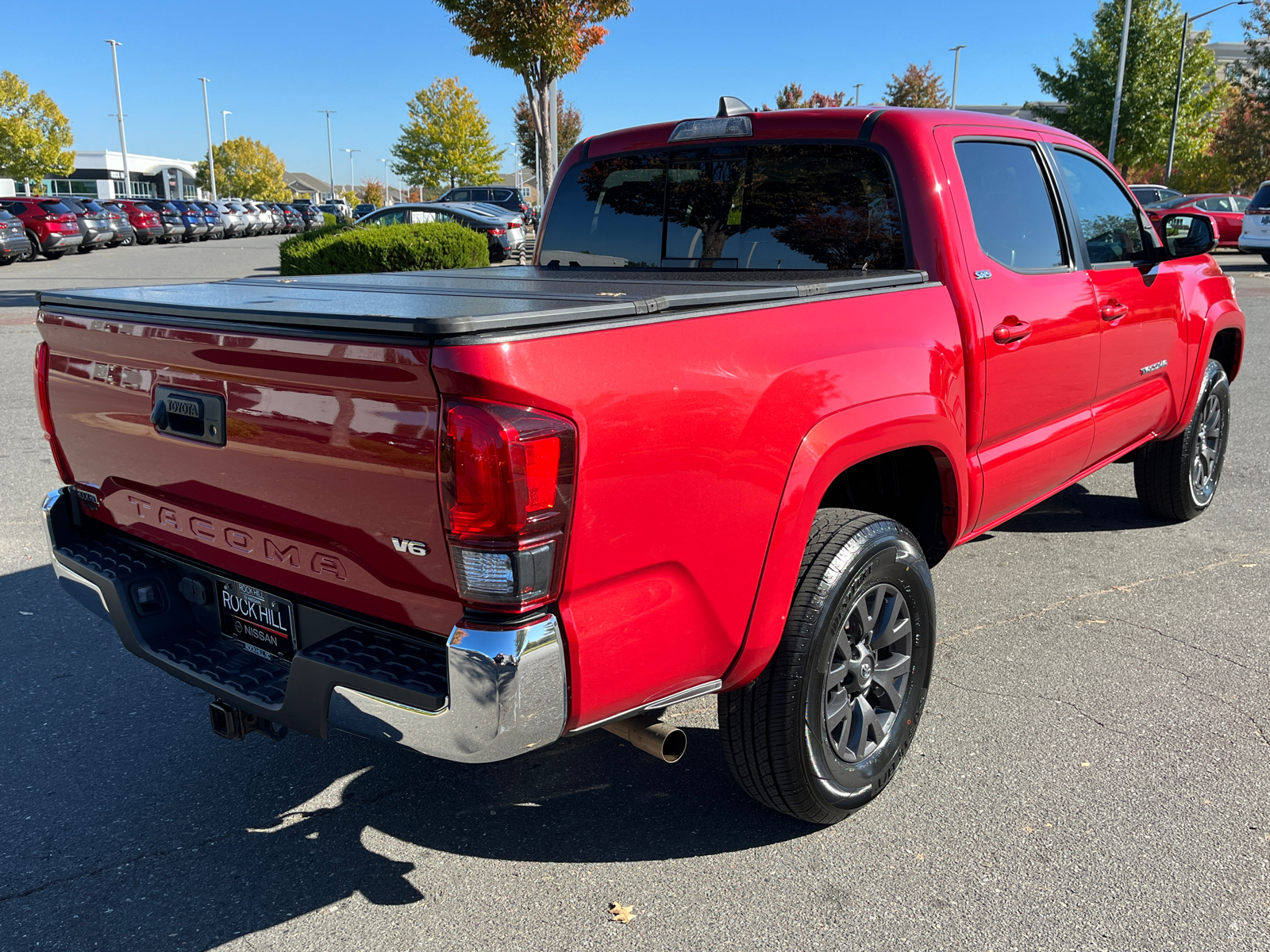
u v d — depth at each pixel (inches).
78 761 123.5
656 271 149.6
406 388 73.4
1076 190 157.1
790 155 135.3
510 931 93.7
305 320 77.0
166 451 96.0
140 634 103.0
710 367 85.7
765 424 90.4
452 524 73.0
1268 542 200.4
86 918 95.3
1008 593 175.3
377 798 116.4
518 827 110.3
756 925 94.0
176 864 103.7
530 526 72.7
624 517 79.5
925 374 111.0
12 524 208.7
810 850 105.4
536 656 74.8
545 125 682.2
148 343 92.2
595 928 93.9
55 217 1097.4
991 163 135.9
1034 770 119.8
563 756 126.0
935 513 126.6
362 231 586.9
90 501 111.8
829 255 133.5
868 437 102.0
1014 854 104.1
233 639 101.3
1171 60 1419.8
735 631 91.8
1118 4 1428.4
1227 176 1419.8
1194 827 108.0
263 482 87.2
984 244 130.3
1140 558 192.1
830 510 105.4
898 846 105.7
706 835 108.6
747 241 142.3
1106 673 144.5
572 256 164.1
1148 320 169.0
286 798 116.3
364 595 84.5
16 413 314.7
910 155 124.0
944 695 138.1
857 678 106.7
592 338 77.0
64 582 110.5
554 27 629.6
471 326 70.1
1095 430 159.8
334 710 83.3
